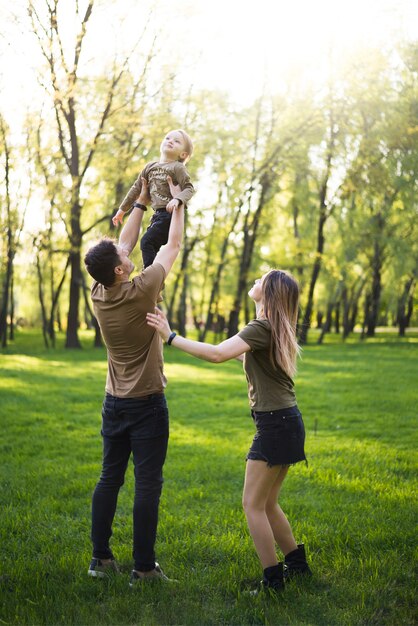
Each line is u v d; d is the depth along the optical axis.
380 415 9.70
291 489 5.80
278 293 3.62
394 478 6.11
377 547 4.28
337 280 31.38
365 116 26.17
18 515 4.94
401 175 26.55
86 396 11.57
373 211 30.42
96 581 3.72
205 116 24.47
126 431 3.80
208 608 3.39
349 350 24.06
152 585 3.65
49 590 3.56
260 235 31.47
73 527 4.73
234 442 7.95
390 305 39.38
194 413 10.16
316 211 31.83
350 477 6.24
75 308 26.28
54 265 28.83
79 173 23.75
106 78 21.61
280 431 3.54
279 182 29.58
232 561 4.08
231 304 29.41
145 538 3.69
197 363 19.83
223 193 29.66
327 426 8.92
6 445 7.57
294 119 26.59
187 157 4.23
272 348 3.56
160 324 3.53
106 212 25.80
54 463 6.77
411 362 18.27
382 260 32.72
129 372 3.74
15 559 4.07
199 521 4.86
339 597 3.52
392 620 3.25
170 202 3.87
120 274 3.58
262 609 3.35
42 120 23.05
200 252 31.42
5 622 3.20
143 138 22.52
